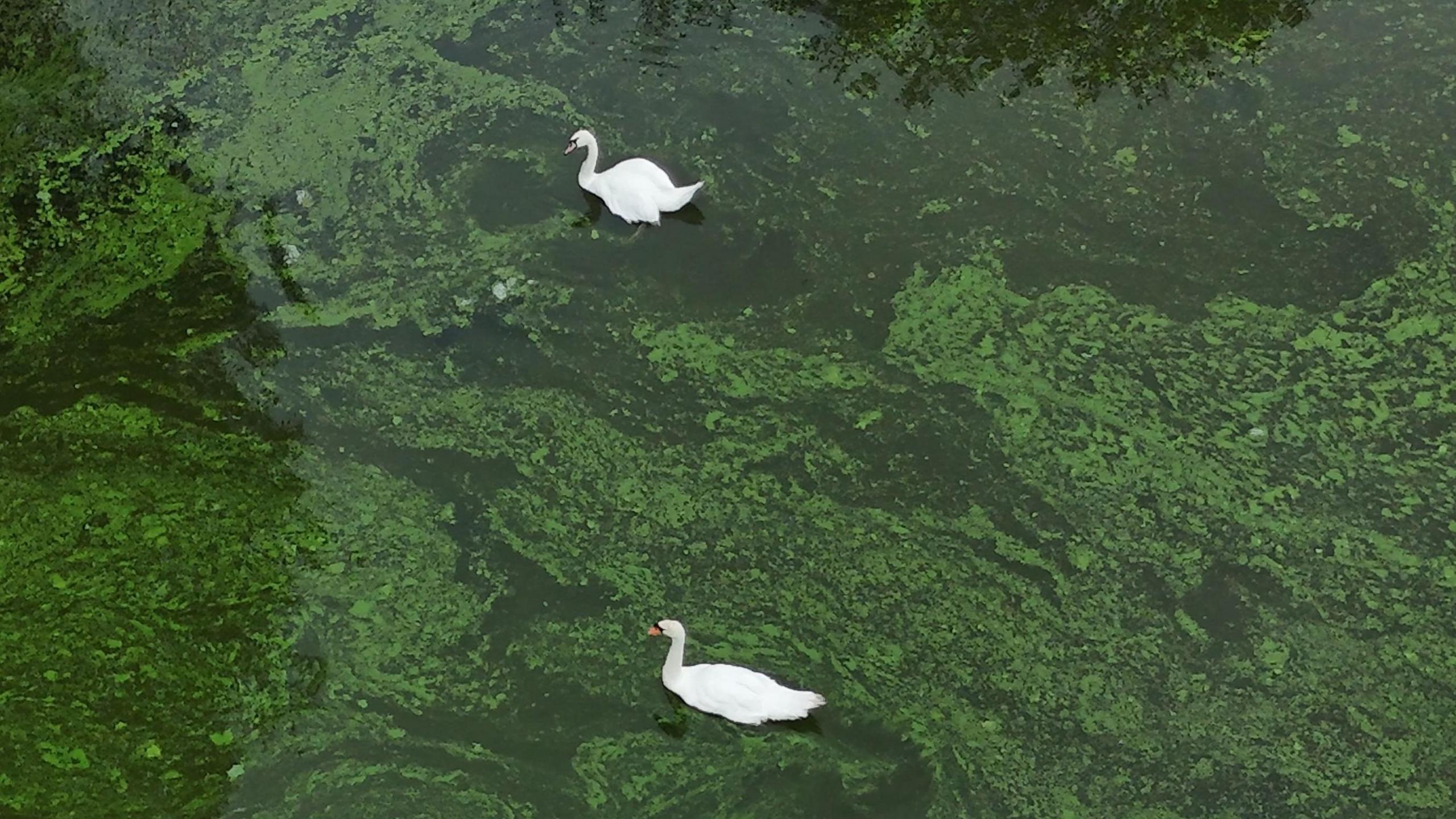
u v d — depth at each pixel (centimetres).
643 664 855
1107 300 1043
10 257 1090
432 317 1056
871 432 971
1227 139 1162
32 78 1239
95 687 845
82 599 888
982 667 844
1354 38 1241
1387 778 785
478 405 997
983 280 1061
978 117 1190
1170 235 1089
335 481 953
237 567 906
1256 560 887
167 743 820
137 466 958
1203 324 1022
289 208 1130
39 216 1122
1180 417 964
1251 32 1250
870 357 1016
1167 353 1004
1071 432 959
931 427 971
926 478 942
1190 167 1141
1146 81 1212
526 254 1100
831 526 919
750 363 1018
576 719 831
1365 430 948
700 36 1277
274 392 1005
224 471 957
